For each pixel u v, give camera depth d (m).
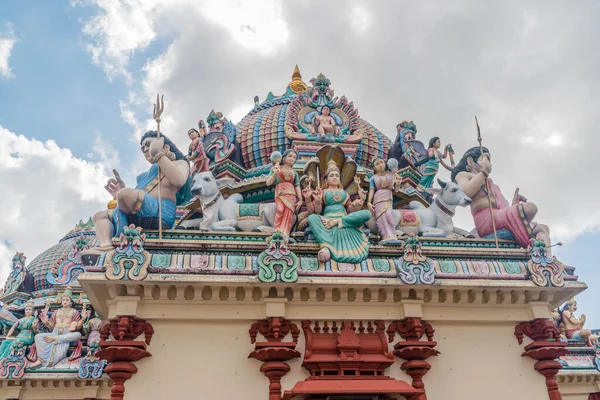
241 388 10.41
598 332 20.20
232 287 10.70
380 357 10.81
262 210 13.00
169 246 11.20
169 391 10.22
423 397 10.70
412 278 11.08
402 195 17.20
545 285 11.70
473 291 11.61
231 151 18.61
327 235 11.67
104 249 11.52
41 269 28.16
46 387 16.47
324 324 11.07
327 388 10.03
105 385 16.50
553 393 11.42
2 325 22.77
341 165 13.45
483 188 13.85
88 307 19.66
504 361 11.61
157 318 10.60
